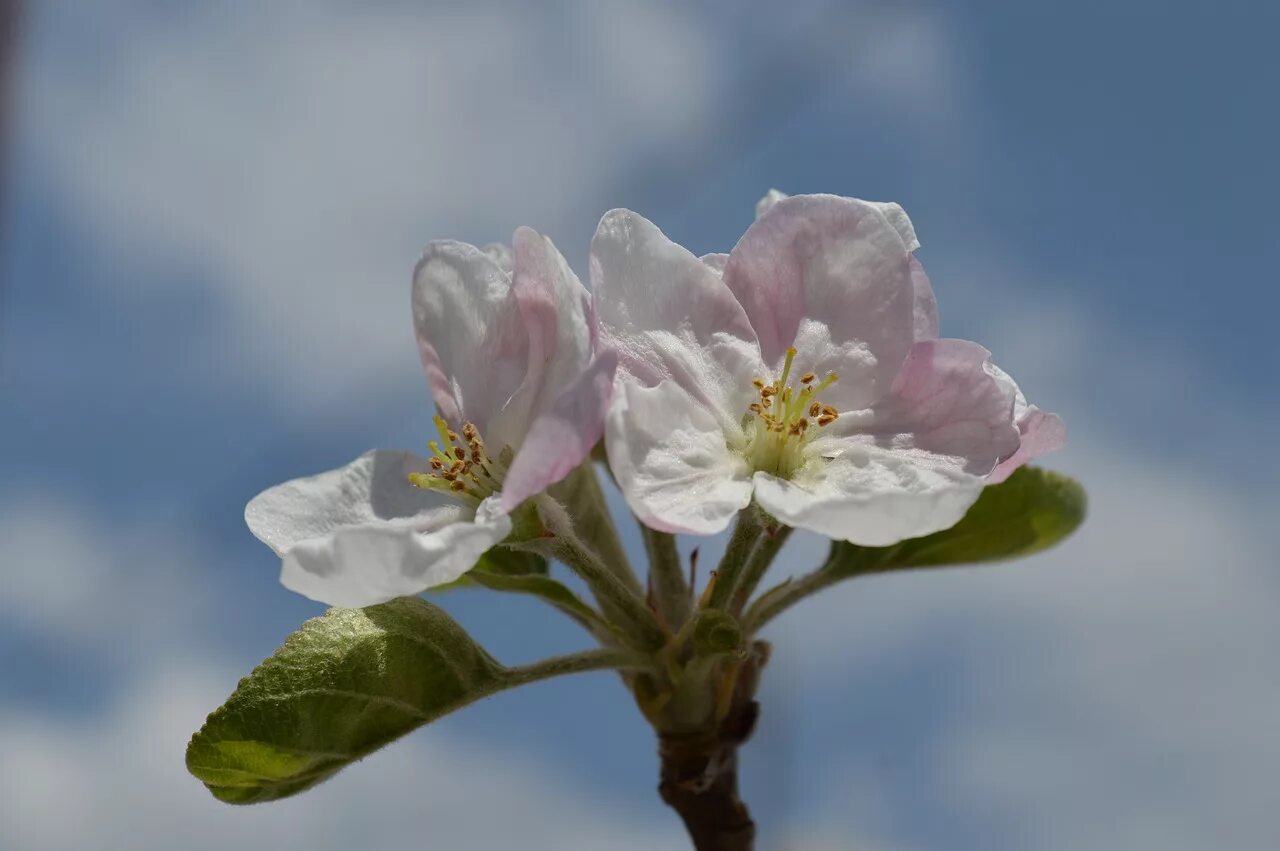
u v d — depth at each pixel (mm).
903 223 309
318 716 292
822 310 307
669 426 300
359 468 310
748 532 302
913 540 315
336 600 288
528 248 298
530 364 302
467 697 296
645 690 302
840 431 304
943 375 303
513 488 284
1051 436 300
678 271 305
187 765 291
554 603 303
